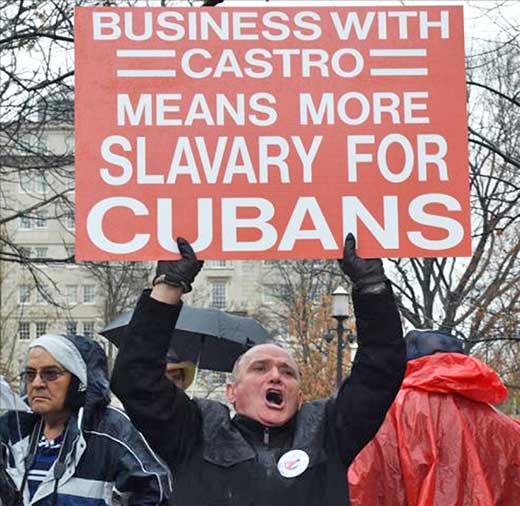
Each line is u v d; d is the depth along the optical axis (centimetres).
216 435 592
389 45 602
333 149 592
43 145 2019
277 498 575
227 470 583
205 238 582
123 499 719
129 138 586
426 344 803
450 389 777
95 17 593
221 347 1095
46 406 712
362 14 602
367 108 598
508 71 1861
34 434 732
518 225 2061
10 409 725
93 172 582
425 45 602
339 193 589
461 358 786
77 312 8531
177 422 582
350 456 587
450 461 767
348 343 4459
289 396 599
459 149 596
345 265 579
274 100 595
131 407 571
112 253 578
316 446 589
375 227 589
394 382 576
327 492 583
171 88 591
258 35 598
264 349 607
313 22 600
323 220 588
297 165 590
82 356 724
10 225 7556
